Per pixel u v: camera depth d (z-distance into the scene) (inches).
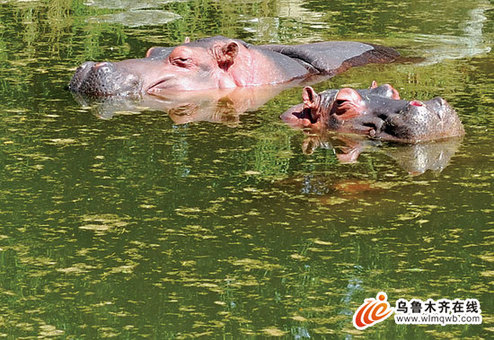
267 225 534.9
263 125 752.3
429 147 682.8
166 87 869.2
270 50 967.0
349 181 606.9
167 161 646.5
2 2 1348.4
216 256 496.1
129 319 430.0
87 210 556.1
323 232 525.0
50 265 485.7
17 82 881.5
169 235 521.0
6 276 473.4
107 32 1115.9
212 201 570.9
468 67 948.0
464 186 595.2
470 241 511.8
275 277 472.4
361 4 1358.3
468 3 1355.8
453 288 459.5
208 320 429.4
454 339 415.8
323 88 878.4
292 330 420.5
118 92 849.5
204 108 808.3
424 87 857.5
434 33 1134.4
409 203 567.2
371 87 777.6
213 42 907.4
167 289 459.5
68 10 1279.5
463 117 756.0
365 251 501.0
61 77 900.6
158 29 1135.6
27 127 731.4
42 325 424.2
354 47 1009.5
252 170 629.0
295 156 663.8
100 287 461.7
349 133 729.0
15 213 551.5
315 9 1312.7
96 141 694.5
